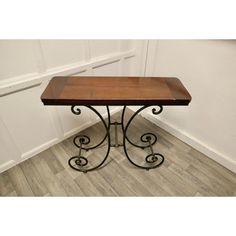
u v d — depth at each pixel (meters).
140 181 1.50
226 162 1.58
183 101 1.12
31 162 1.64
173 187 1.45
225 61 1.31
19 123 1.48
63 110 1.72
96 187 1.45
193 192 1.42
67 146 1.81
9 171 1.56
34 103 1.49
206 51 1.39
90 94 1.13
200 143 1.73
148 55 1.85
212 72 1.41
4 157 1.51
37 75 1.42
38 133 1.64
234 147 1.50
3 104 1.33
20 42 1.25
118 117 2.22
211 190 1.43
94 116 2.05
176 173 1.56
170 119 1.94
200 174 1.55
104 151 1.76
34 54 1.35
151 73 1.92
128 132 2.00
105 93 1.15
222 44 1.28
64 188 1.44
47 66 1.46
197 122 1.69
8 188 1.43
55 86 1.21
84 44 1.58
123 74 2.10
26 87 1.38
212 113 1.54
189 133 1.81
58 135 1.80
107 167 1.61
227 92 1.38
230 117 1.43
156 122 2.08
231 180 1.50
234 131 1.45
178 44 1.54
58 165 1.62
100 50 1.75
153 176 1.54
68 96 1.11
